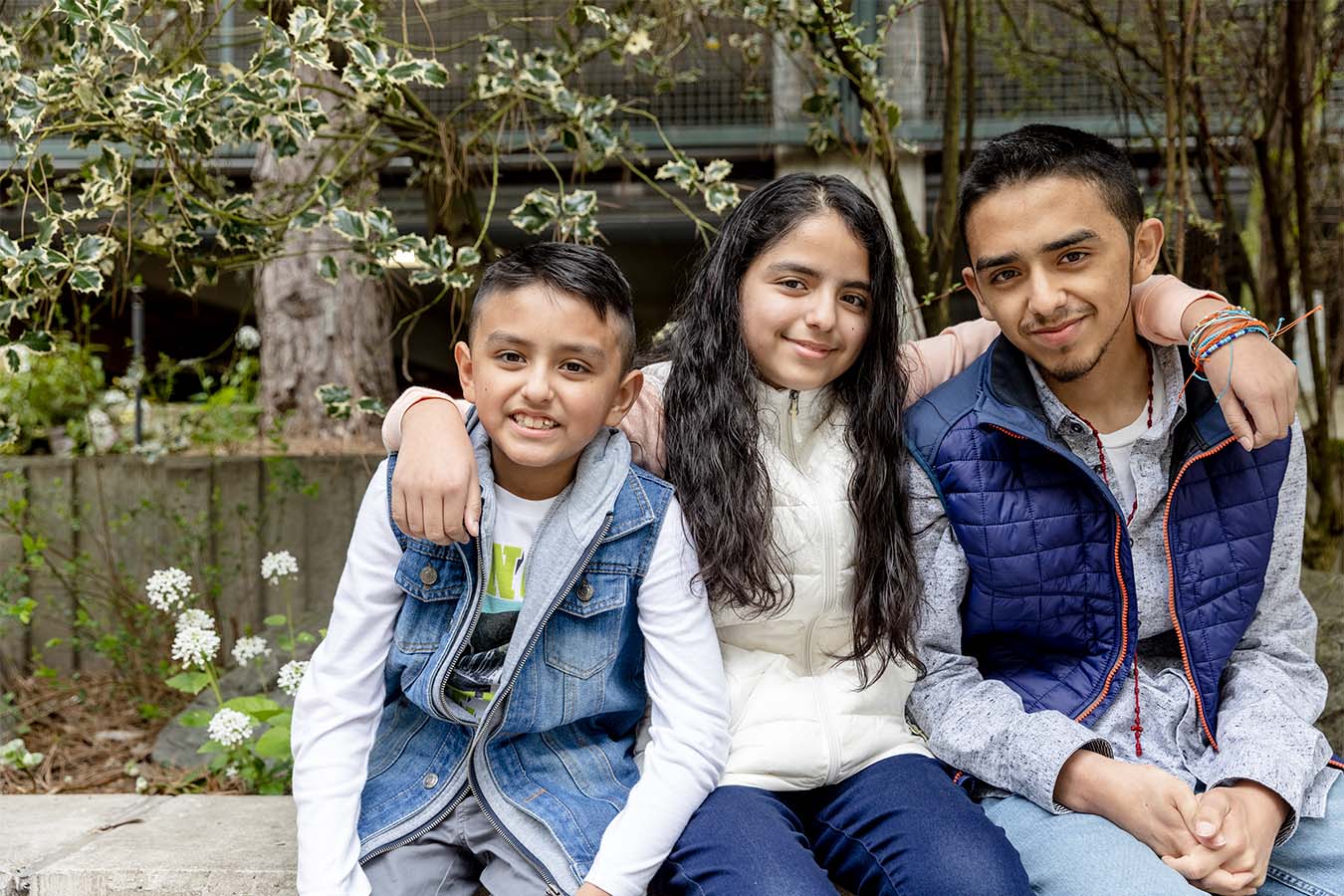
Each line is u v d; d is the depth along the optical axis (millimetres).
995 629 1486
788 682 1446
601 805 1340
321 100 2613
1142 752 1414
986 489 1438
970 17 2449
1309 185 2666
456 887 1341
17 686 2873
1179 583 1430
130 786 2271
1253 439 1276
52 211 1991
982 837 1252
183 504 2979
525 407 1295
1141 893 1187
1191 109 2641
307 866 1265
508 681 1312
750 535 1396
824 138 2465
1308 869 1340
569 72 2342
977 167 1399
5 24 2186
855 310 1440
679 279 2127
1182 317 1374
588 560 1352
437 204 2559
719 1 2359
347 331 3469
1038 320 1356
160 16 2260
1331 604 1966
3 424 2602
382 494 1373
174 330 5504
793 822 1355
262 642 2240
